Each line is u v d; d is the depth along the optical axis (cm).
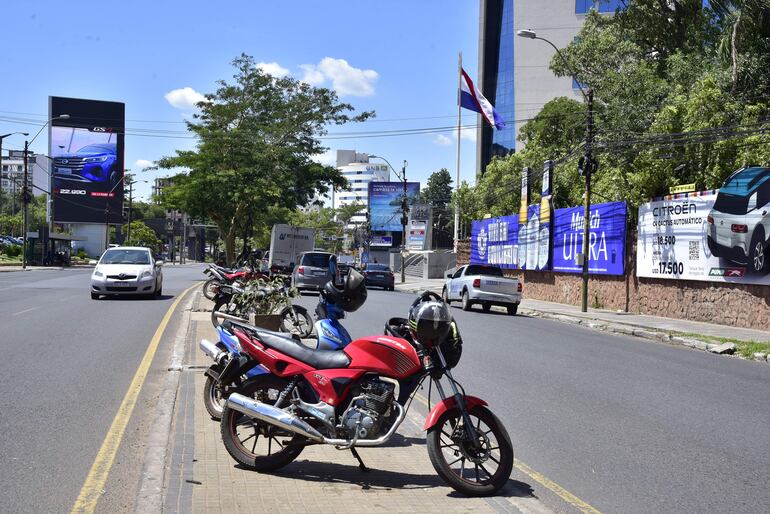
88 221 9956
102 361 1105
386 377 572
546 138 4759
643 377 1199
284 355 590
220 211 4147
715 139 2473
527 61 8356
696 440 762
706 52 3431
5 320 1639
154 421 716
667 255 2453
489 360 1306
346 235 13925
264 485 547
